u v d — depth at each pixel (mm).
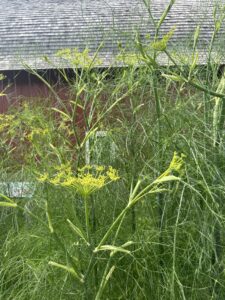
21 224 3094
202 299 2422
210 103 2590
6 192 3119
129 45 2752
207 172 2404
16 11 11500
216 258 2299
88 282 2402
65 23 10445
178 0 9141
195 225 2430
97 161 2729
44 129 2676
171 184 2518
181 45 2916
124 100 3014
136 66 2721
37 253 2809
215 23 2496
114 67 2955
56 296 2498
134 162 2582
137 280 2557
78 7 11297
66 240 2738
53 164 2670
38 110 3250
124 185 2764
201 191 2438
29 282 2586
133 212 2658
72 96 3428
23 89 6051
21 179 3127
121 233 2705
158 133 2566
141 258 2479
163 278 2445
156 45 2182
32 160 2908
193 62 2238
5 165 3318
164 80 2910
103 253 2588
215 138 2377
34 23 10625
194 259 2520
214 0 2814
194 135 2516
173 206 2570
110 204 2787
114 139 2793
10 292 2662
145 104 2838
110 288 2553
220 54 2613
